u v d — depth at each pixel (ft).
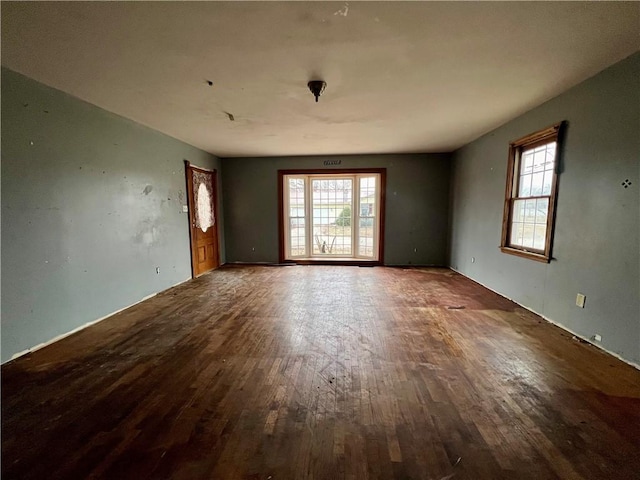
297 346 8.73
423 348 8.54
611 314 8.05
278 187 21.22
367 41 6.59
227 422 5.67
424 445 5.11
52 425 5.57
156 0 5.14
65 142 9.39
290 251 22.35
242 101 10.19
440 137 15.65
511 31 6.23
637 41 6.67
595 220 8.50
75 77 8.23
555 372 7.27
